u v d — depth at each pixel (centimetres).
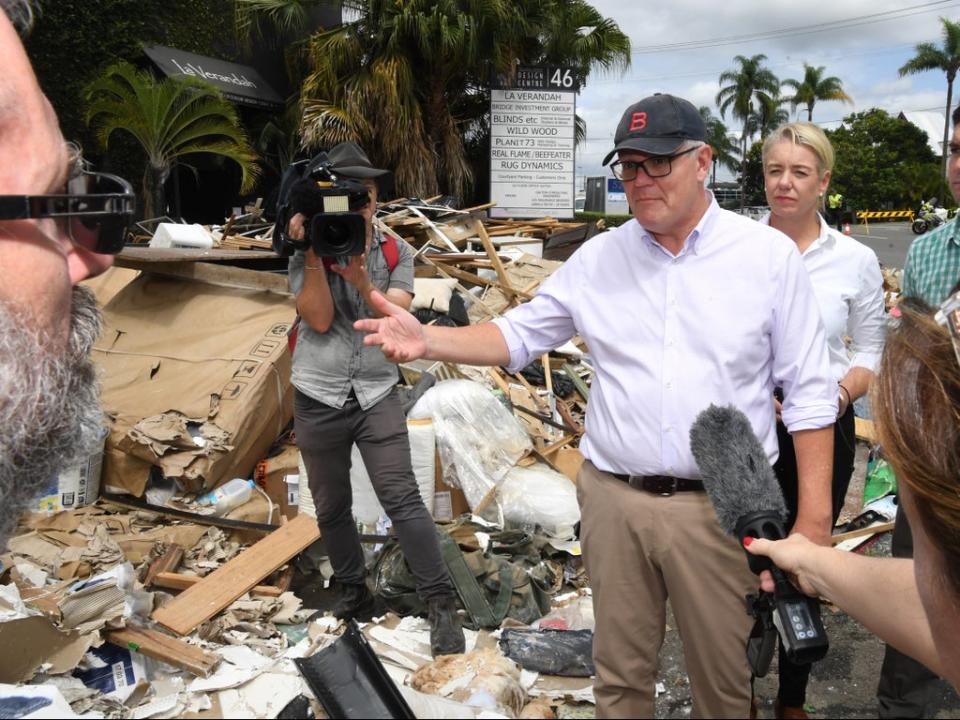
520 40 1655
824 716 294
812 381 215
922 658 156
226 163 1677
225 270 502
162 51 1466
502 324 246
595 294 229
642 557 217
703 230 216
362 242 268
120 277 562
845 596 161
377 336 224
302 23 1622
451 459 425
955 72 4866
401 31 1477
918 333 112
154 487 411
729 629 209
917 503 115
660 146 204
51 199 172
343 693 212
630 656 221
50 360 180
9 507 192
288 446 447
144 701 272
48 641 272
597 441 227
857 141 6159
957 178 265
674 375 212
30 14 192
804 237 299
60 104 1307
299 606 343
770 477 176
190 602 327
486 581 344
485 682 258
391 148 1512
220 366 435
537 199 1605
